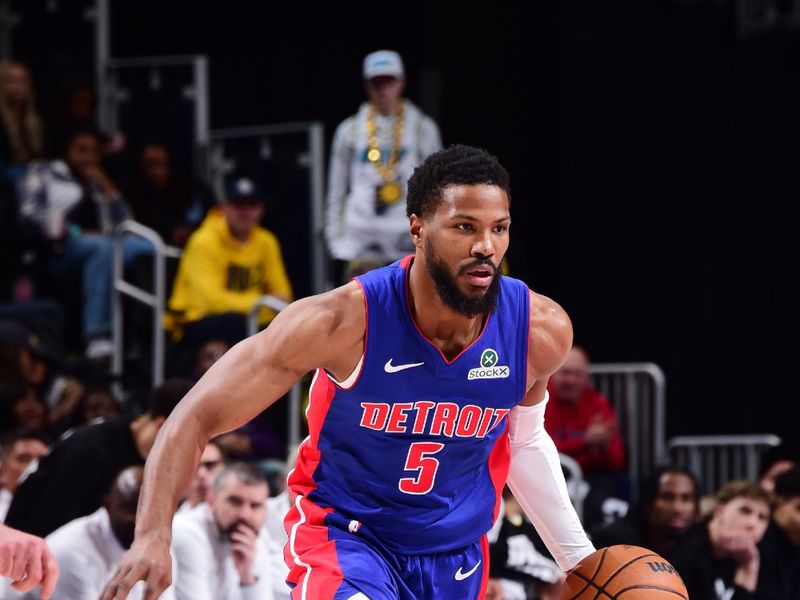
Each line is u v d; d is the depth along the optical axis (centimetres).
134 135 2708
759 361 2783
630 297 2802
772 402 2777
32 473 1496
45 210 2430
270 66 3061
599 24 2805
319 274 2419
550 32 2836
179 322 2281
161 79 2670
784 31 2770
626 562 926
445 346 845
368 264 2011
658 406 2256
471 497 898
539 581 1631
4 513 1647
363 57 3022
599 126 2809
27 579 880
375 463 860
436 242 809
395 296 836
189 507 1527
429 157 828
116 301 2280
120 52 3095
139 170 2591
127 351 2359
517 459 948
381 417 846
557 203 2827
